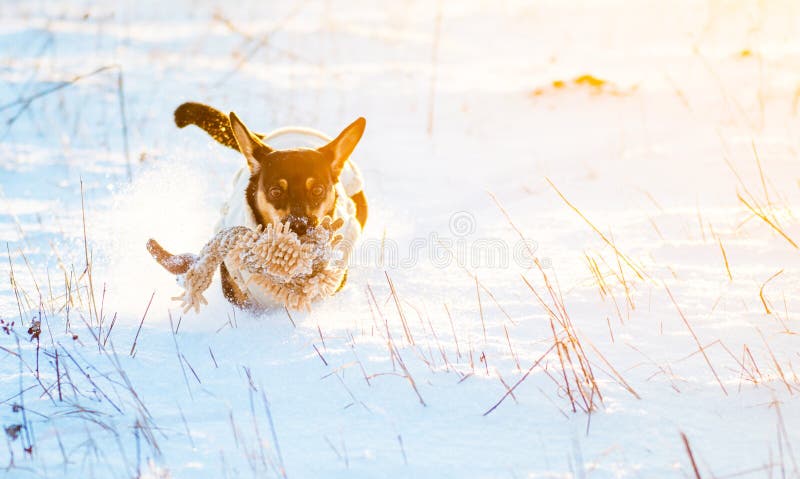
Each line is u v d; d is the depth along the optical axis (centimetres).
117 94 2934
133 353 1141
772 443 862
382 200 1989
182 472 845
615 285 1330
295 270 1166
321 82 3170
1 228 1736
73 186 2056
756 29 3488
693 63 3120
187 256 1195
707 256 1445
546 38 4122
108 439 919
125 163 2239
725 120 2341
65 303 1323
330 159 1307
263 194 1248
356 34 4031
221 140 1553
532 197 1939
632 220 1681
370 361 1084
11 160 2269
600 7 4772
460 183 2117
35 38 3766
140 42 3797
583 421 926
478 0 5278
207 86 3047
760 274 1346
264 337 1195
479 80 3247
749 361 1050
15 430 934
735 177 1873
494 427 923
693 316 1197
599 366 1055
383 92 3058
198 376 1077
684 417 923
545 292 1329
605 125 2498
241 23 4334
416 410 967
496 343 1141
